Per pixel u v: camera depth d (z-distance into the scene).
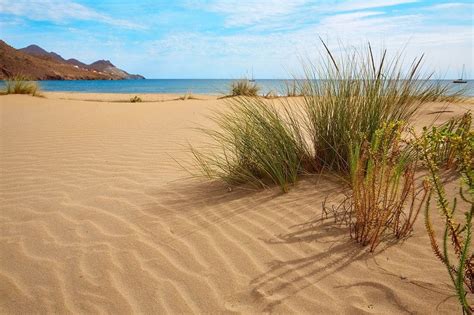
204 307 2.10
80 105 12.26
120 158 5.36
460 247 1.94
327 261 2.39
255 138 3.81
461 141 1.92
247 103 4.23
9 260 2.68
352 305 2.00
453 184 3.21
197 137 6.53
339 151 3.72
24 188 4.22
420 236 2.58
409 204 2.99
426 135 2.10
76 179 4.47
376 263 2.32
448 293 2.02
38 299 2.25
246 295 2.15
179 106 11.28
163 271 2.44
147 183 4.19
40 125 8.37
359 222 2.59
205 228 2.96
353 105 3.78
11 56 118.06
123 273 2.45
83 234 3.02
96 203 3.66
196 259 2.54
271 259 2.47
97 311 2.13
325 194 3.30
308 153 3.87
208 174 4.07
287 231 2.78
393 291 2.07
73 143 6.44
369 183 2.51
